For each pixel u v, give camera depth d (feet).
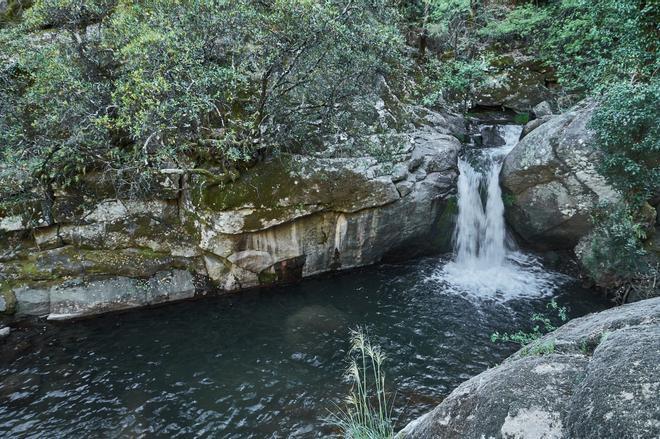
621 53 26.73
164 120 20.75
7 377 19.51
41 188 23.22
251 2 21.59
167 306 25.08
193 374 20.04
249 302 25.70
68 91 20.90
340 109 26.76
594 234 26.76
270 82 24.25
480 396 8.16
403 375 20.06
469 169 31.99
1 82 23.66
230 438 16.65
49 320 23.40
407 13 41.27
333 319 24.17
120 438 16.58
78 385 19.22
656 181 23.95
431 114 35.14
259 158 25.50
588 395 6.88
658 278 24.06
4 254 23.31
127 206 24.56
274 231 25.95
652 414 6.09
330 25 20.29
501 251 32.17
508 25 39.29
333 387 19.27
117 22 21.29
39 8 22.36
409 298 26.48
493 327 23.76
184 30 20.43
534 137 28.32
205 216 24.49
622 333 7.97
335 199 26.25
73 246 24.20
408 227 29.01
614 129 23.76
